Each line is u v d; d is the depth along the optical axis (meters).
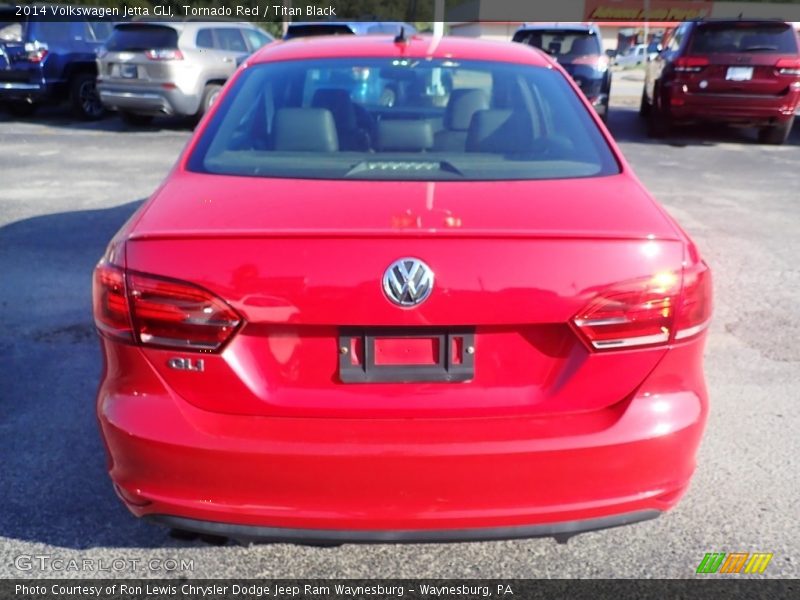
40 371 4.30
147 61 12.46
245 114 3.17
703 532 3.01
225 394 2.28
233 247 2.24
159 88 12.48
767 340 4.78
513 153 2.98
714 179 9.52
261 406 2.28
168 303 2.26
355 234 2.22
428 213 2.38
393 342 2.26
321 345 2.27
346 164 2.86
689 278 2.34
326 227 2.28
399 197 2.52
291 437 2.25
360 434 2.25
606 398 2.32
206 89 12.95
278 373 2.29
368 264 2.20
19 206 7.91
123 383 2.37
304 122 3.06
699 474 3.36
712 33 11.70
